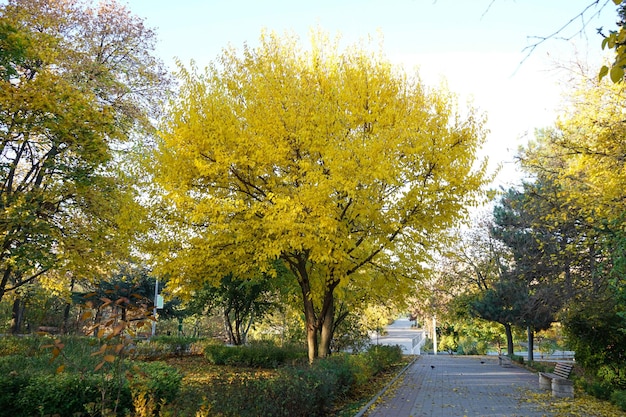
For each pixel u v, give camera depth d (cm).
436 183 1059
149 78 1964
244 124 1157
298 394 764
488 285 2894
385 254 1301
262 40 1230
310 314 1376
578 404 1108
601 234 1146
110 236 1636
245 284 1992
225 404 619
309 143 1089
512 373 1948
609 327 1321
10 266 1530
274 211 1035
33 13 1647
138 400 559
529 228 1645
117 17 1936
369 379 1502
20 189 1520
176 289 1214
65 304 3006
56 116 1359
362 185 1102
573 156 1197
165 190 1164
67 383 733
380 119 1135
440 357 3275
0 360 977
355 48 1287
